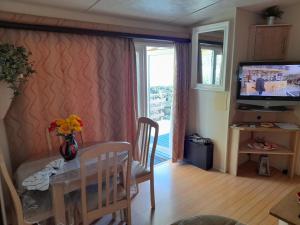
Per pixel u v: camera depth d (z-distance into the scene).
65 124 1.93
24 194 1.80
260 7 2.89
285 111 3.13
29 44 2.14
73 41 2.42
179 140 3.67
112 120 2.90
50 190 1.75
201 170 3.43
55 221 1.68
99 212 1.80
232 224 1.44
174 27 3.41
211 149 3.43
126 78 2.94
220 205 2.54
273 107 3.14
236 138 3.13
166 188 2.91
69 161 1.98
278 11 2.97
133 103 3.04
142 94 3.40
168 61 4.20
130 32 2.82
